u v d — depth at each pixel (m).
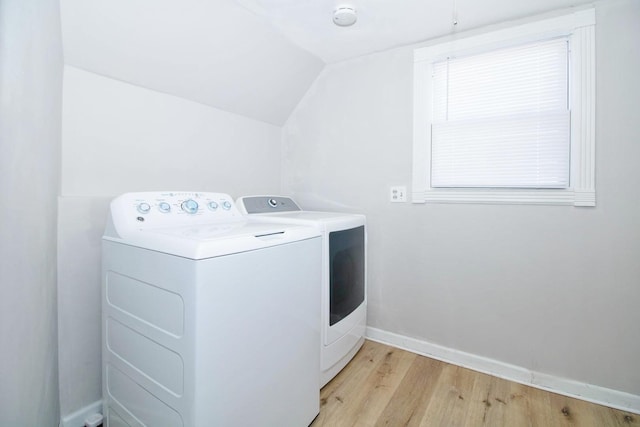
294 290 1.17
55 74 1.11
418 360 1.87
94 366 1.39
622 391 1.45
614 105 1.44
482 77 1.77
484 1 1.50
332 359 1.62
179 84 1.72
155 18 1.38
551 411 1.42
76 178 1.37
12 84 0.71
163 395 0.92
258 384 1.00
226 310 0.89
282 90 2.26
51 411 1.10
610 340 1.47
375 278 2.13
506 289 1.71
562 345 1.57
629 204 1.43
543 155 1.61
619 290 1.46
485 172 1.76
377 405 1.45
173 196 1.37
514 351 1.69
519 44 1.66
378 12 1.61
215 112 2.02
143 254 0.99
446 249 1.88
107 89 1.46
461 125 1.82
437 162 1.91
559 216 1.57
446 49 1.84
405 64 1.99
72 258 1.31
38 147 0.88
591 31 1.47
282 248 1.10
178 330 0.86
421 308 1.96
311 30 1.79
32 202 0.84
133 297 1.04
